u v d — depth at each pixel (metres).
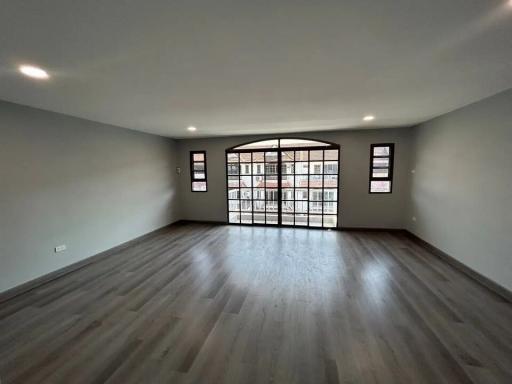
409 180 5.12
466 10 1.32
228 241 4.95
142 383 1.67
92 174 4.01
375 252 4.19
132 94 2.68
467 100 3.09
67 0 1.17
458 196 3.54
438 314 2.41
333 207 5.74
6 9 1.22
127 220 4.78
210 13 1.31
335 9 1.30
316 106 3.30
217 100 2.96
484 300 2.66
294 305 2.61
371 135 5.30
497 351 1.92
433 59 1.92
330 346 2.00
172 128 4.86
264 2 1.24
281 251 4.32
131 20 1.36
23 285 3.00
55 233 3.41
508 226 2.68
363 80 2.36
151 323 2.33
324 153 5.67
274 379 1.69
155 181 5.63
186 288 3.00
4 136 2.84
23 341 2.10
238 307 2.58
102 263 3.85
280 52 1.78
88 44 1.61
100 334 2.18
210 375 1.73
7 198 2.87
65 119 3.56
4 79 2.18
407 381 1.66
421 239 4.66
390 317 2.38
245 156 6.20
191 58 1.85
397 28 1.49
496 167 2.84
